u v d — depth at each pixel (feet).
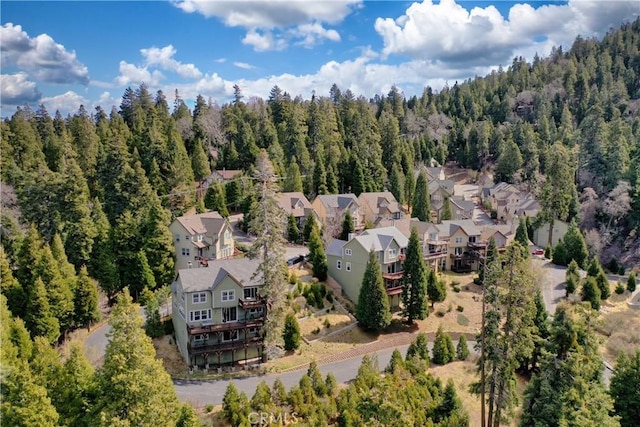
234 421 109.91
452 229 235.20
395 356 139.33
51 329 143.13
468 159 466.29
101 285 181.37
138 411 80.38
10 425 78.95
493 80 644.69
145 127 329.11
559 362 88.58
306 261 218.79
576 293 198.29
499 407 104.58
